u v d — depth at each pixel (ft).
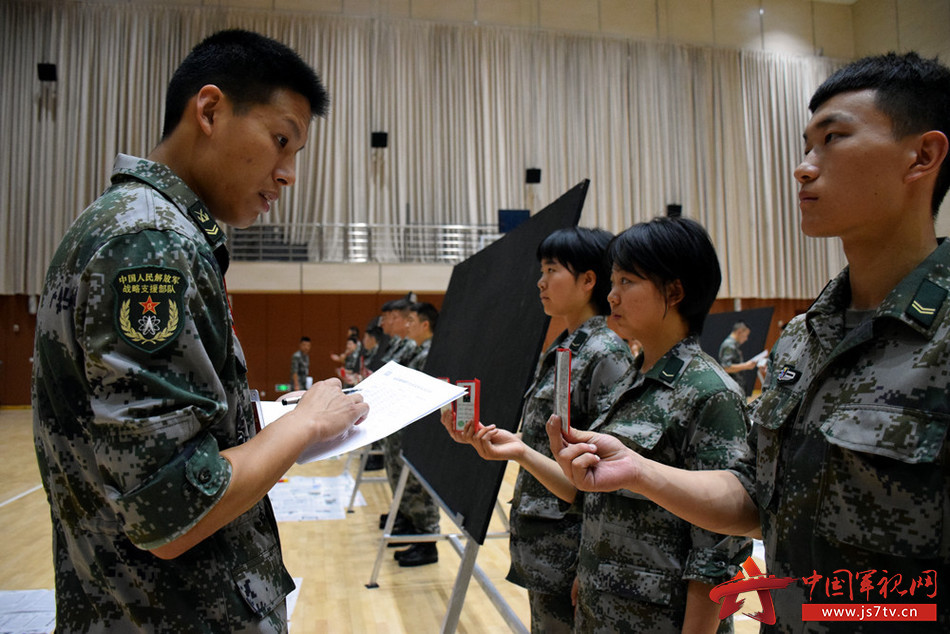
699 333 4.39
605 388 5.19
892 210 2.60
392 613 9.10
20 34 37.60
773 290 43.70
